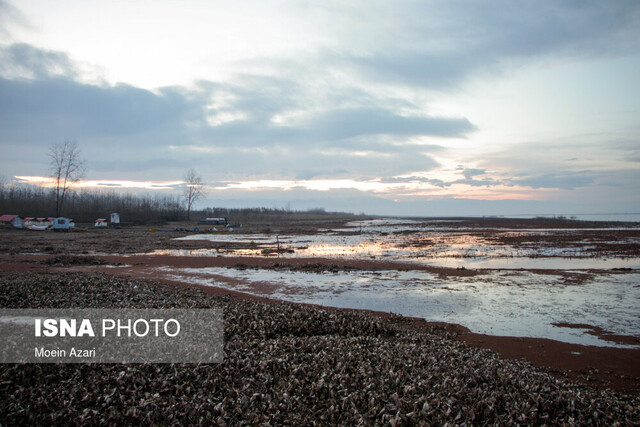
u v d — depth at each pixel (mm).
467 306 18156
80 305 14734
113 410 6996
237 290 21766
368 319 14383
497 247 45625
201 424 6828
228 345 10820
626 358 11859
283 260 34094
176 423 6824
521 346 12836
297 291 21578
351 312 15438
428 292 21234
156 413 7039
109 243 48656
